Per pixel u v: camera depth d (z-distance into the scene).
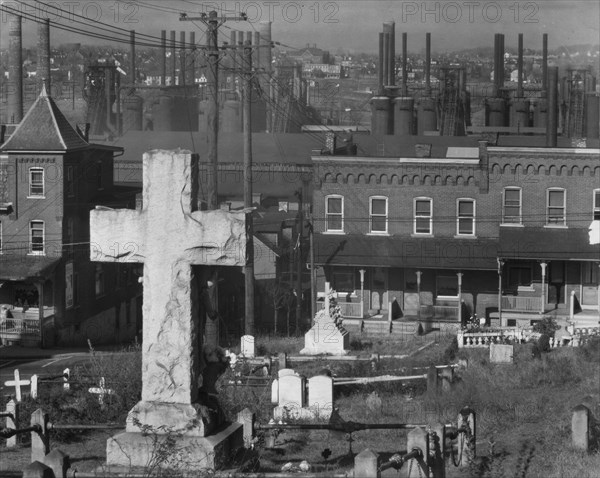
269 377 41.50
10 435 20.94
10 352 83.88
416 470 19.61
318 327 65.44
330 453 23.20
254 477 16.36
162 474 16.31
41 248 92.38
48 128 92.94
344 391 41.50
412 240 94.19
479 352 58.94
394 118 184.75
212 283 17.98
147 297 17.52
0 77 176.25
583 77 172.25
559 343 63.75
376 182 94.62
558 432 29.83
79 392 31.84
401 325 91.56
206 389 18.16
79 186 95.12
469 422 25.77
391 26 188.12
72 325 94.06
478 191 93.25
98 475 16.52
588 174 91.75
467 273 94.25
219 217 17.23
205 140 169.62
